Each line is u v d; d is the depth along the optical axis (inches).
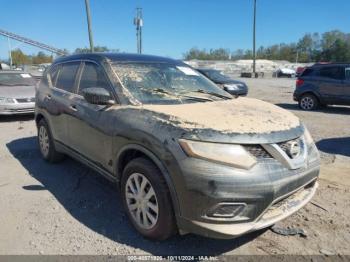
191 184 116.4
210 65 3112.7
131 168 138.9
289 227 148.8
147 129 130.4
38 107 232.5
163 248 134.6
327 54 4640.8
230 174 113.9
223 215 116.3
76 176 209.9
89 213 162.7
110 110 153.4
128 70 169.3
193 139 118.0
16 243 138.2
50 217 159.0
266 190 116.0
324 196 179.2
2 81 439.5
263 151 119.8
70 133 190.2
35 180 204.2
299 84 525.7
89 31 937.5
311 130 350.9
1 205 171.3
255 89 958.4
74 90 191.9
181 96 161.9
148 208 135.1
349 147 278.4
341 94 485.7
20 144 289.1
